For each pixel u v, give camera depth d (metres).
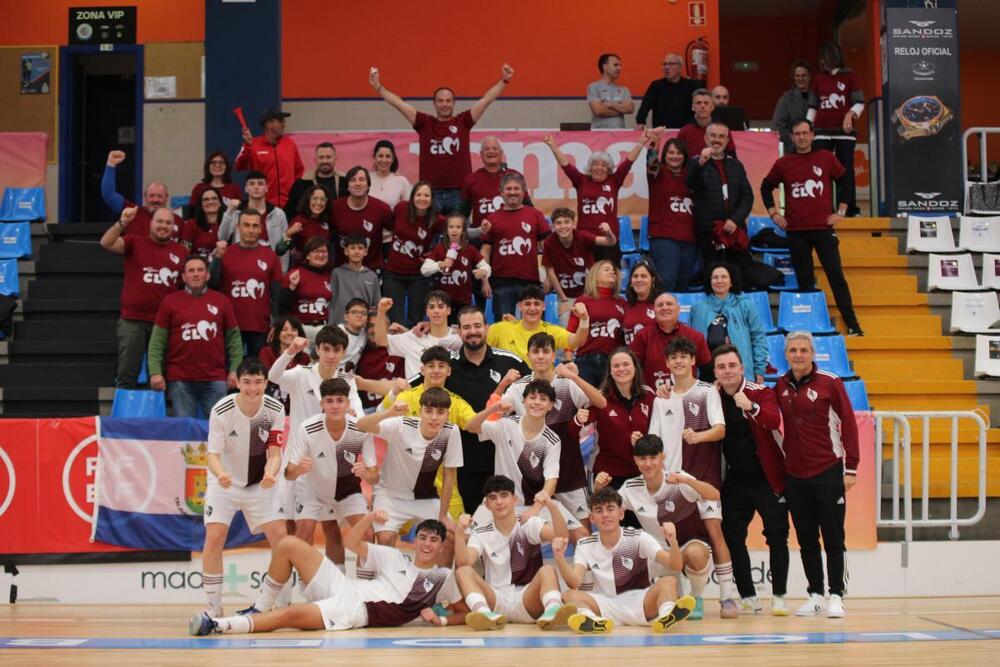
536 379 7.43
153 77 14.96
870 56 14.47
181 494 8.42
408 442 7.32
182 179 14.93
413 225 9.89
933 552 8.76
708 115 11.43
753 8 18.73
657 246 10.70
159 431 8.45
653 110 12.87
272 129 11.23
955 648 5.97
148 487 8.43
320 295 9.40
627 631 6.68
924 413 8.81
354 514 7.50
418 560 7.02
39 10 15.06
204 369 8.99
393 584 6.98
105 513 8.41
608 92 13.08
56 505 8.42
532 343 7.62
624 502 7.51
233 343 9.19
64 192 15.02
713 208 10.59
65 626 6.96
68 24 15.04
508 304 9.79
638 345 8.52
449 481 7.42
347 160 12.29
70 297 11.13
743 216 10.59
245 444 7.02
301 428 7.27
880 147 13.75
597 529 7.46
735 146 11.95
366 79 14.91
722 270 9.45
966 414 8.85
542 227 9.98
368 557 7.03
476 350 8.02
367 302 9.14
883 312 11.57
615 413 7.76
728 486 7.64
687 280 10.77
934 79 13.16
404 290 9.98
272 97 11.82
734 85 19.06
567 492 7.79
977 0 17.19
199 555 8.40
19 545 8.38
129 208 9.40
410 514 7.51
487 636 6.46
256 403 6.95
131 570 8.40
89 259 11.57
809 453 7.35
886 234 12.51
